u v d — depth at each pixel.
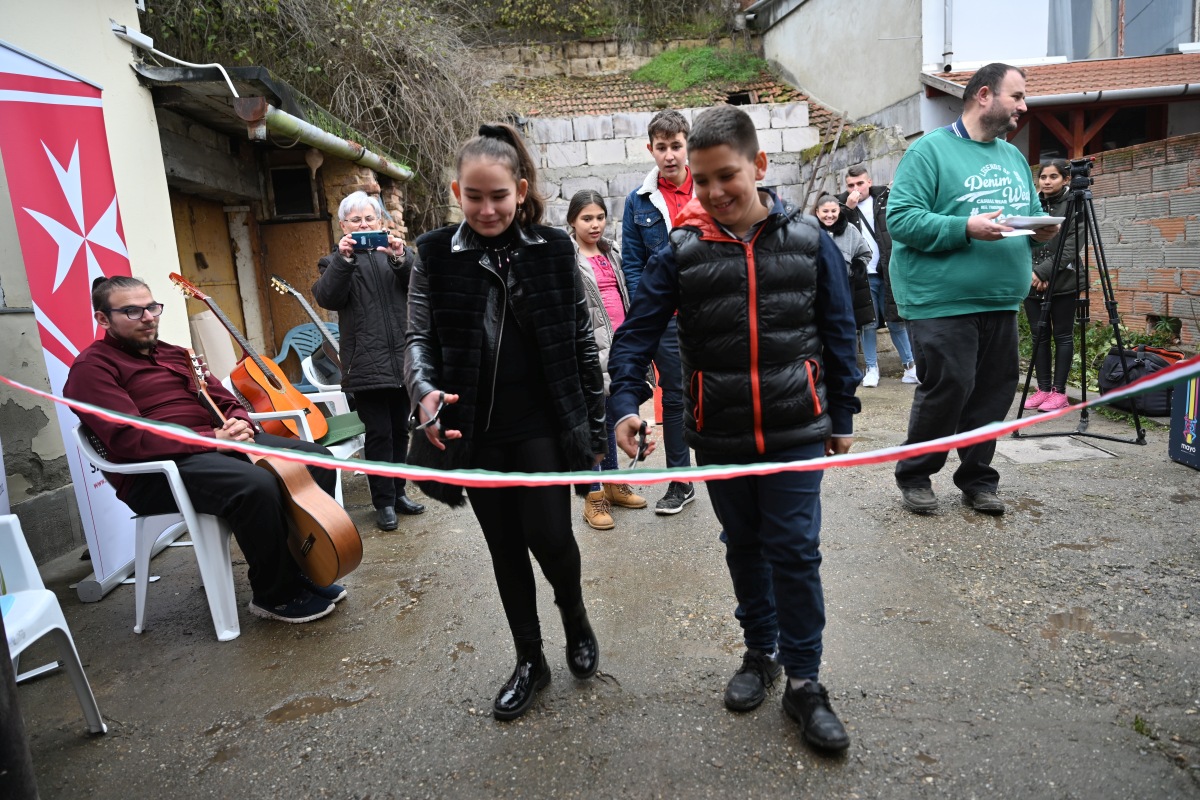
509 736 2.33
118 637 3.20
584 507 4.39
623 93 14.73
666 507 4.20
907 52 10.49
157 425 1.77
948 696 2.38
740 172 2.03
